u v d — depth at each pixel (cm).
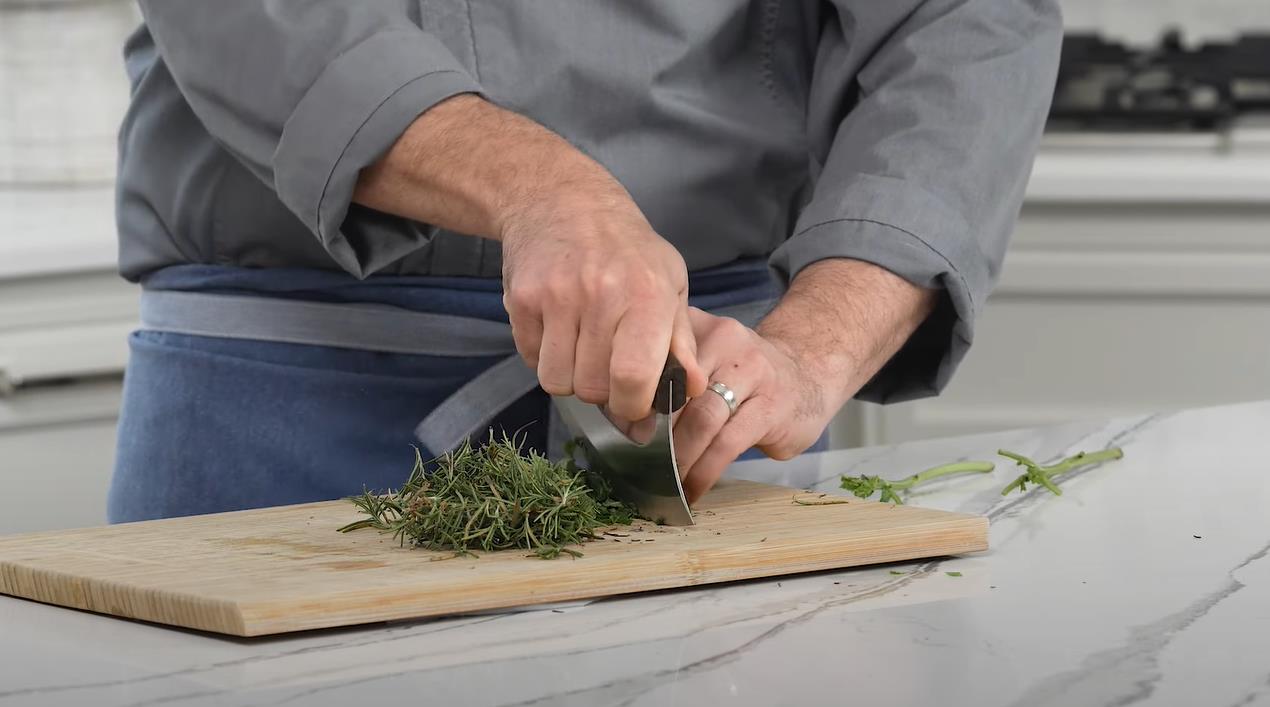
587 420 169
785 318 180
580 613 150
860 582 157
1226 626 145
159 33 183
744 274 203
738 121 199
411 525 159
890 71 194
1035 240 341
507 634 146
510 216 166
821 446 211
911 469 194
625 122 194
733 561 156
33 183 337
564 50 191
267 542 162
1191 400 347
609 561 152
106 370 285
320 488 194
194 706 135
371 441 194
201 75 180
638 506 167
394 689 136
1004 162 189
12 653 144
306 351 194
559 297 158
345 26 174
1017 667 138
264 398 195
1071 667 138
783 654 141
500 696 135
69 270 276
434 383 193
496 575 149
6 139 336
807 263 186
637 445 163
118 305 284
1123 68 395
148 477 199
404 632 146
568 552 154
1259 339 343
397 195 174
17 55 331
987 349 349
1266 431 204
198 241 197
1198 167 342
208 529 167
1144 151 368
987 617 147
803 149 204
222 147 192
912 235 183
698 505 172
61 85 333
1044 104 194
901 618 147
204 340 197
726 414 168
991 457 198
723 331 171
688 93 196
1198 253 339
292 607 145
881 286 183
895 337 184
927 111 189
